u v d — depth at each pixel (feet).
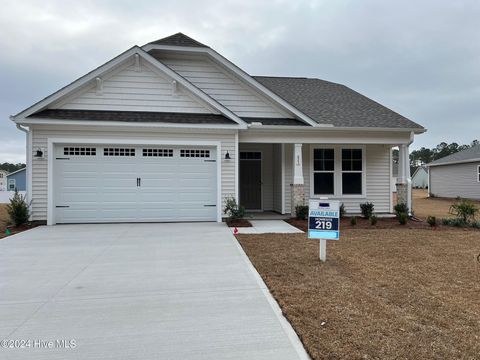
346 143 38.24
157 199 34.40
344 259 19.60
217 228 30.76
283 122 37.99
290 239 25.59
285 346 9.84
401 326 10.96
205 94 34.78
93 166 33.35
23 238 26.03
